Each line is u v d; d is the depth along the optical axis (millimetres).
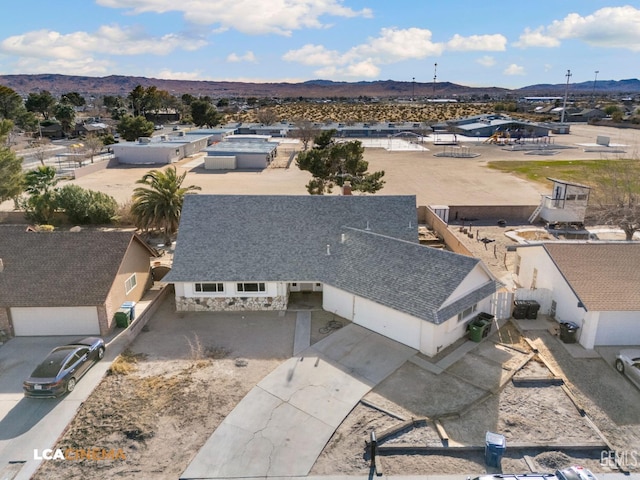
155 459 14984
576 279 22438
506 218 46875
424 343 21016
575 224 43375
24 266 24000
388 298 22188
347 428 16375
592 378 19359
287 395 18250
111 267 24312
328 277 24984
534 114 183375
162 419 16906
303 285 28031
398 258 23828
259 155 76375
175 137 101688
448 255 22500
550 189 59469
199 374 19797
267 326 24094
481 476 13281
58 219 44000
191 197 28500
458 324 21922
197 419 16891
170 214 36500
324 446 15492
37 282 23406
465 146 106250
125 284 25484
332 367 20188
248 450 15336
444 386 18719
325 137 53844
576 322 22391
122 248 25109
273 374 19703
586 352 21312
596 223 43719
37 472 14484
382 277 23391
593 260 23531
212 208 28047
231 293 25703
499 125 123938
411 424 16453
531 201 53312
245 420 16812
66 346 20109
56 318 23188
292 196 29141
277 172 72438
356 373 19703
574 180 63688
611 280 22266
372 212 28719
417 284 22078
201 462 14844
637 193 43250
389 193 57375
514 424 16469
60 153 88562
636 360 19281
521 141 113062
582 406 17531
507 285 29359
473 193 57438
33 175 46625
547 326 23688
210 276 25109
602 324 21375
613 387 18766
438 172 72250
